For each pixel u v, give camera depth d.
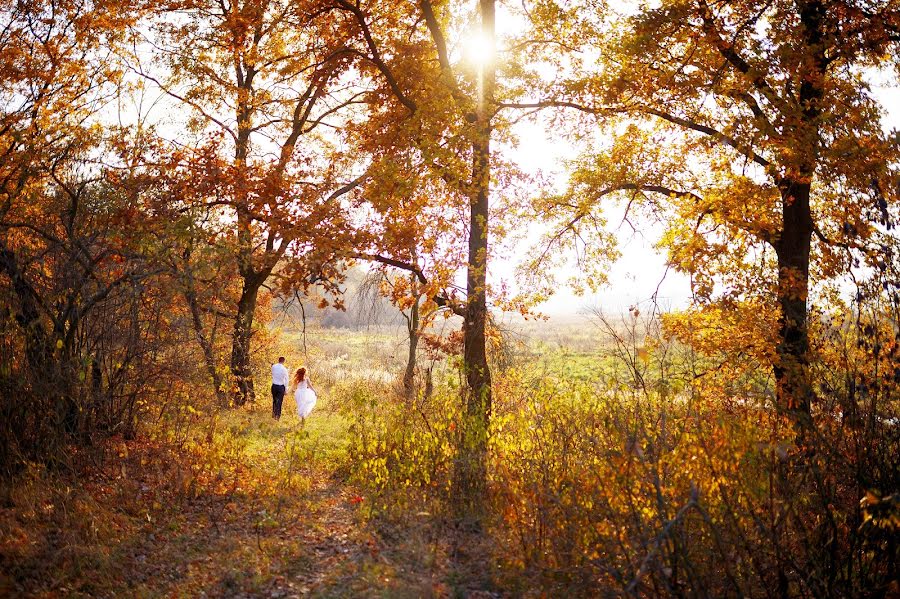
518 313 12.91
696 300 11.19
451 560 7.07
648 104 11.88
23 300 8.80
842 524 6.64
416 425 9.98
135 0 15.45
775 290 10.70
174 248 10.38
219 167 14.30
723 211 11.40
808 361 8.38
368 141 14.12
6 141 11.23
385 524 8.17
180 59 16.62
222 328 17.00
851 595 6.01
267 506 8.78
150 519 7.71
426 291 12.30
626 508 6.22
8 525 6.59
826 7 10.15
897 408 6.68
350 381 22.52
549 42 13.51
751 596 5.96
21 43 12.23
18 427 8.11
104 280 9.98
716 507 6.16
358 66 14.30
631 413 7.31
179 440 10.92
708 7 10.74
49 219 10.46
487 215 12.71
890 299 6.80
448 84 12.02
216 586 6.36
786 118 9.62
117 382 10.09
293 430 14.12
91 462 8.86
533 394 9.52
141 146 14.12
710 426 6.78
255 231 14.88
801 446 6.80
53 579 5.92
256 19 15.16
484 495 8.41
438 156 11.27
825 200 11.68
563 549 6.54
